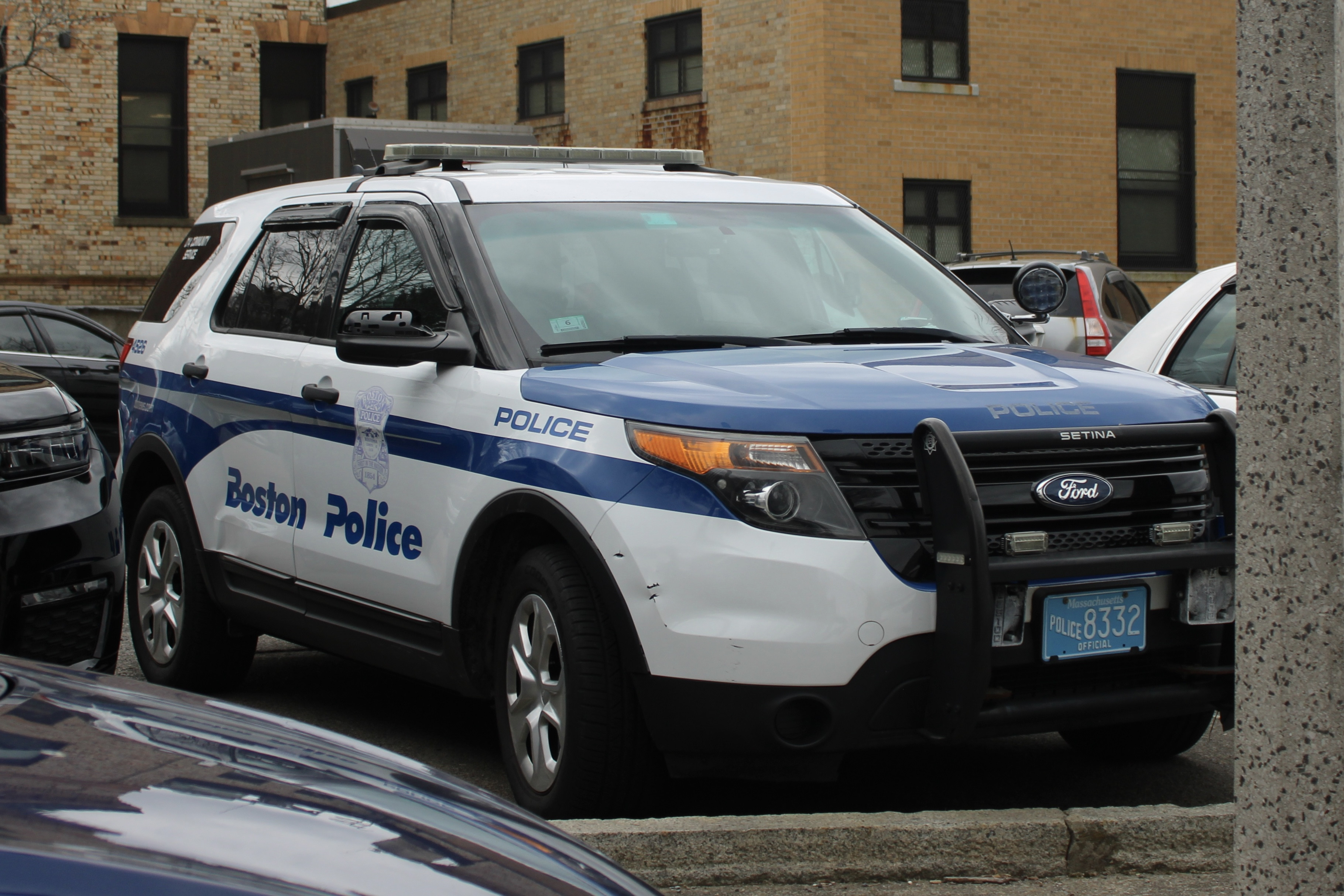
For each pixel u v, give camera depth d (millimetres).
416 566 5383
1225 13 24797
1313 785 3254
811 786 5438
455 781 2852
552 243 5699
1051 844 4473
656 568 4453
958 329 5957
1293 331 3238
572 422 4805
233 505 6539
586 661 4598
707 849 4375
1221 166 24969
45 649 5152
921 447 4418
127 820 2047
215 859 2012
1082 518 4641
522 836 2549
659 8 23938
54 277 27062
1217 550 4711
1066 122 23672
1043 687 4633
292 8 29109
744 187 6434
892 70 22422
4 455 5047
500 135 19453
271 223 6895
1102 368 5332
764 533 4387
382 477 5586
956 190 23094
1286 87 3225
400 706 6785
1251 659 3336
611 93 24781
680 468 4488
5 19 26109
